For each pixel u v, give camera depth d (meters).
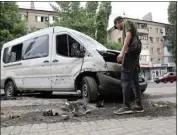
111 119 3.89
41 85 7.35
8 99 7.76
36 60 7.63
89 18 30.92
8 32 24.66
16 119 4.09
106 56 5.79
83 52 6.16
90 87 5.71
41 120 3.95
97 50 5.98
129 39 4.34
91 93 5.70
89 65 5.92
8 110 5.09
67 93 9.73
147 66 59.88
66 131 3.23
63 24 28.98
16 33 26.59
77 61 6.26
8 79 9.07
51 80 6.99
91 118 4.01
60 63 6.71
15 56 8.84
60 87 6.72
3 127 3.57
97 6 36.19
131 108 4.44
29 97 8.46
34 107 5.38
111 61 5.84
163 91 9.27
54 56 6.97
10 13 26.59
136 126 3.37
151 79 59.22
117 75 5.79
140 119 3.85
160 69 61.38
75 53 6.34
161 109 4.72
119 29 4.78
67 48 6.64
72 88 6.40
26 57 8.19
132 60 4.37
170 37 51.97
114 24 4.78
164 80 34.97
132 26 4.42
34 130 3.34
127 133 3.02
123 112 4.30
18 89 8.56
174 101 5.93
